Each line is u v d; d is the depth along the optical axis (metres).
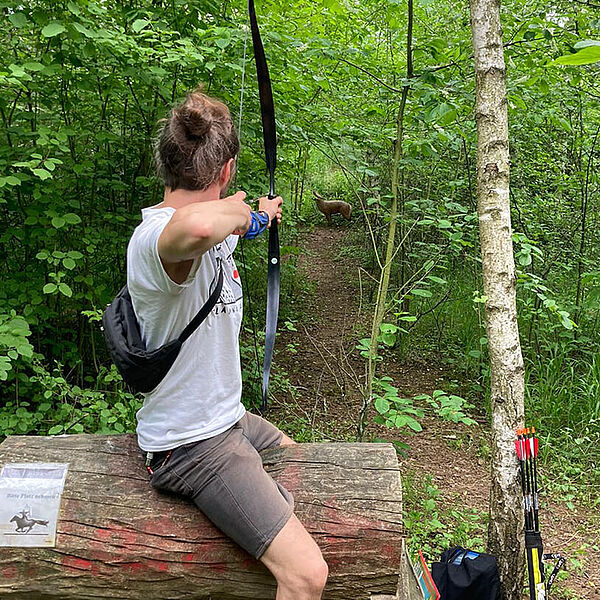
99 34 3.23
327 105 4.95
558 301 5.53
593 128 5.75
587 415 4.66
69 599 1.98
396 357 6.22
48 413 3.84
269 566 1.77
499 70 2.71
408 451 4.46
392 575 1.98
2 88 3.90
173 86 4.16
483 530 3.49
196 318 1.74
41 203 3.87
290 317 7.23
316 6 4.57
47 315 4.02
